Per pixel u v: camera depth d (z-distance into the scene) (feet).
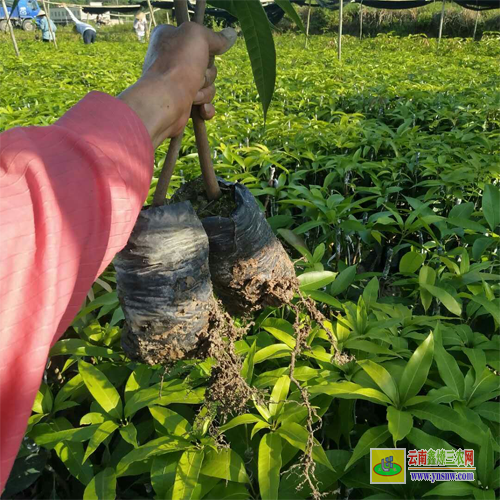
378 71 25.88
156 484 5.06
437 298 7.21
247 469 5.67
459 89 20.24
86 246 2.43
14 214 2.17
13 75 26.68
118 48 50.60
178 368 6.02
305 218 10.46
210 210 4.18
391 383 5.43
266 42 4.25
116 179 2.57
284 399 5.40
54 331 2.23
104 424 5.44
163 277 3.47
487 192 8.43
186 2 3.61
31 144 2.40
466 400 5.50
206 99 3.67
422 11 77.10
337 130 13.52
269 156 10.93
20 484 5.76
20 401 2.12
